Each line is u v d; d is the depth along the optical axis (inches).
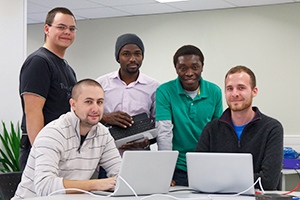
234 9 217.0
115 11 230.1
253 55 213.3
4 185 96.7
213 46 221.9
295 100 204.8
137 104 116.2
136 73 119.0
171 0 204.8
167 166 76.9
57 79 101.1
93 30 250.8
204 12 223.8
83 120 82.4
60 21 102.2
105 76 120.8
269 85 210.2
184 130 107.8
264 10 210.7
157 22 235.1
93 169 86.4
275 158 86.4
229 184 75.7
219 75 220.4
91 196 72.8
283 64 207.3
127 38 114.0
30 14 237.1
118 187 72.1
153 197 72.6
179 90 108.5
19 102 165.5
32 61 97.4
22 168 100.4
